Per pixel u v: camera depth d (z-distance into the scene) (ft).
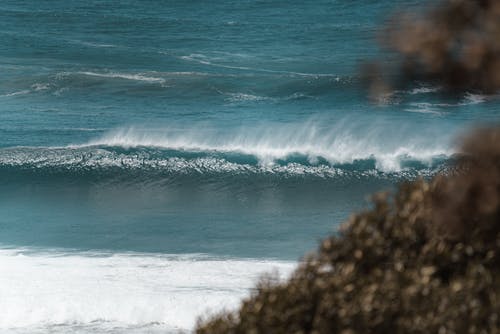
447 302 57.77
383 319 57.16
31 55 574.15
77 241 224.12
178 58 575.38
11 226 242.58
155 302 156.66
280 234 233.76
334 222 249.55
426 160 319.47
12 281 173.27
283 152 328.29
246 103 434.30
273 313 58.70
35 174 309.22
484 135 47.70
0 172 309.42
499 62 40.50
